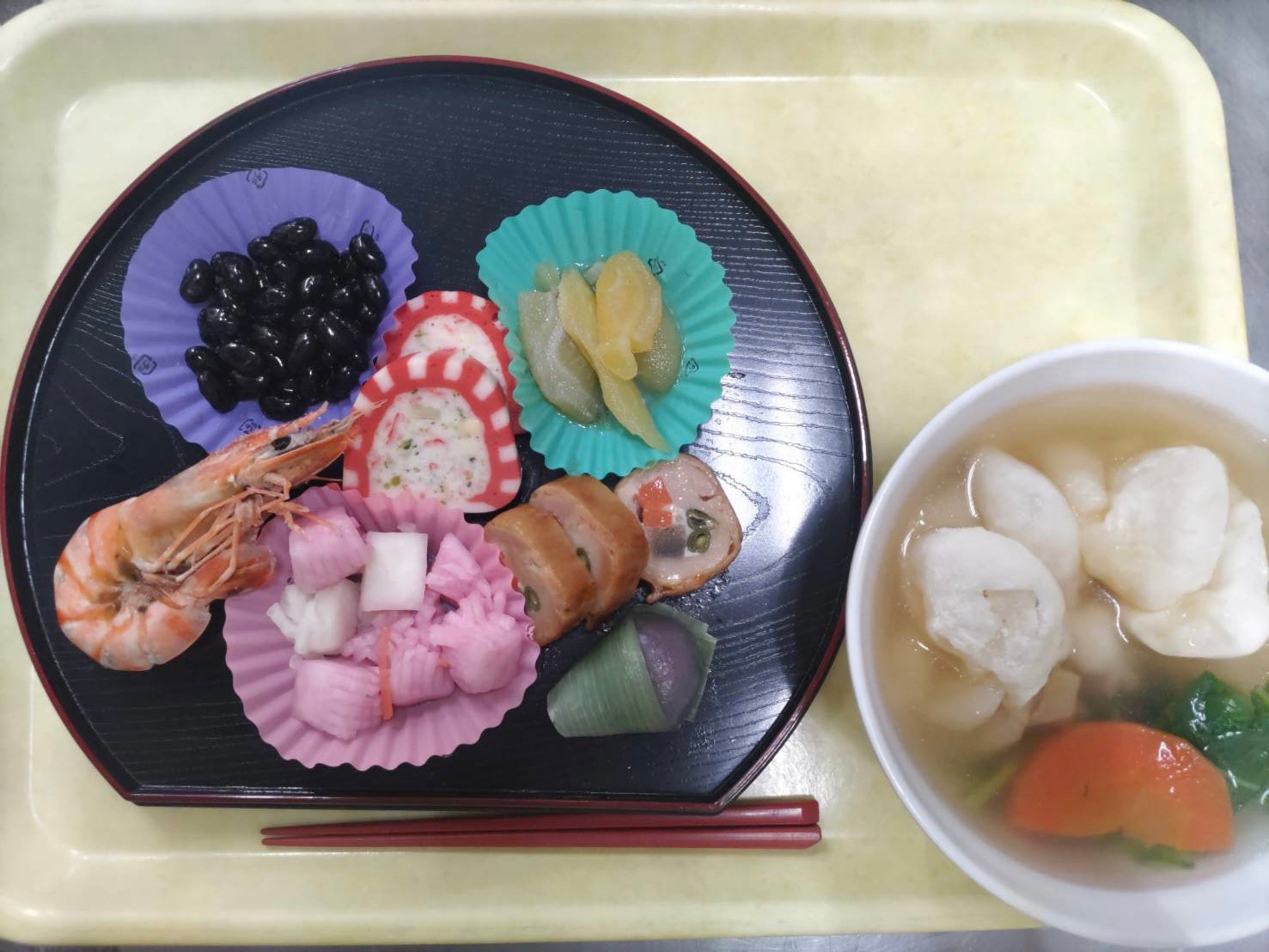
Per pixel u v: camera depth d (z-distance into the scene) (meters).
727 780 0.37
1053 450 0.30
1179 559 0.29
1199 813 0.29
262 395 0.39
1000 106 0.43
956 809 0.29
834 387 0.39
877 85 0.43
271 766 0.38
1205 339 0.41
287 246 0.39
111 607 0.38
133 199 0.40
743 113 0.43
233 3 0.41
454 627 0.36
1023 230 0.42
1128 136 0.43
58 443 0.39
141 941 0.37
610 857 0.38
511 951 0.42
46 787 0.38
